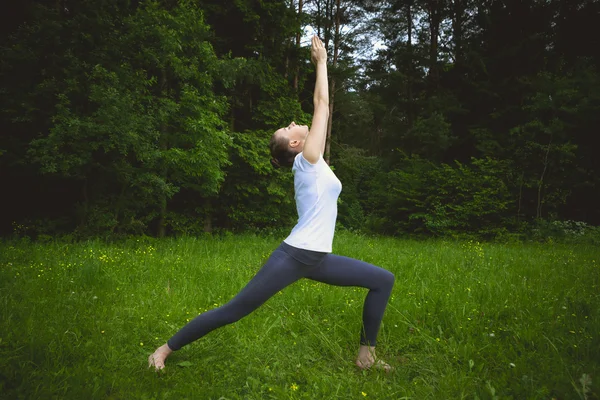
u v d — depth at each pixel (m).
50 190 10.50
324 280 2.61
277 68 15.15
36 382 2.21
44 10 9.62
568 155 13.49
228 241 9.89
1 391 2.11
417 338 3.19
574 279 5.16
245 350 2.92
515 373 2.46
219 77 11.55
